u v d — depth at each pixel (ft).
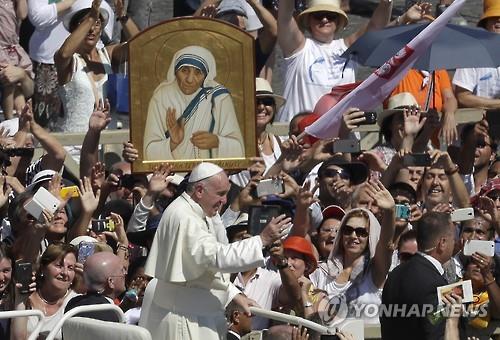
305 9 167.94
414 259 122.31
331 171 140.26
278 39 164.66
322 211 139.85
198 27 138.21
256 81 152.56
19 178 146.82
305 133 140.97
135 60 137.90
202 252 111.75
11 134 160.15
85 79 160.97
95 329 107.24
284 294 128.77
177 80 138.21
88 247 128.16
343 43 165.48
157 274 113.91
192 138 138.10
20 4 171.01
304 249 130.31
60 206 129.29
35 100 165.99
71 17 165.37
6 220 141.90
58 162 147.64
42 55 167.94
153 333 114.93
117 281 120.78
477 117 164.76
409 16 164.76
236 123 138.21
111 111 164.25
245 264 110.93
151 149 138.10
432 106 155.22
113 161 163.02
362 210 132.36
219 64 138.41
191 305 114.32
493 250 131.03
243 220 137.69
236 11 175.63
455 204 143.74
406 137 146.30
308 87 163.12
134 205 143.95
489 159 158.71
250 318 125.80
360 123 139.44
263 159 140.87
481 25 168.35
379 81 140.05
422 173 142.82
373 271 131.34
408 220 132.57
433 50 145.18
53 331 106.83
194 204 114.93
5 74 165.58
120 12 169.58
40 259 124.06
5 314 106.52
